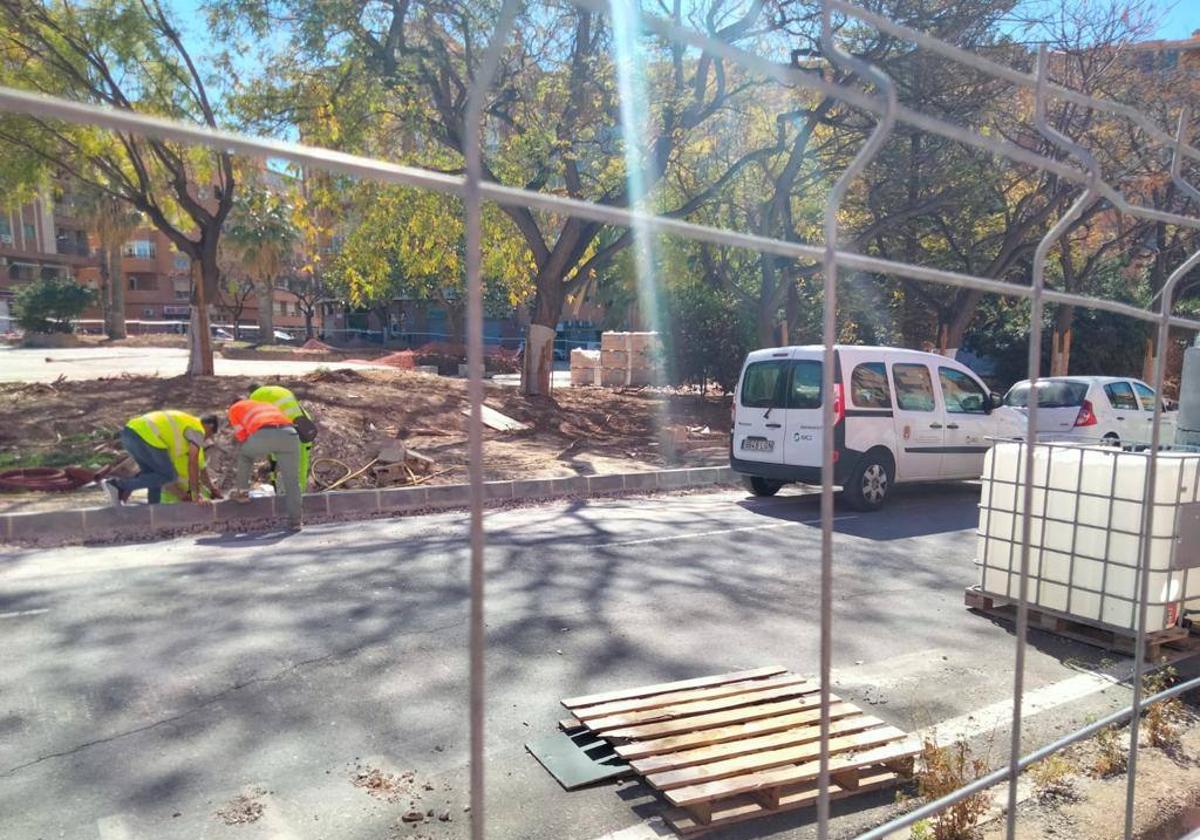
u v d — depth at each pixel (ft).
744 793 10.54
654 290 66.64
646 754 10.87
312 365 85.40
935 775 10.34
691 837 9.80
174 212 57.88
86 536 23.71
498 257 61.41
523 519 27.45
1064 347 72.90
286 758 11.39
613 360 78.79
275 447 25.22
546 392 54.44
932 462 31.37
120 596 18.02
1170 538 13.25
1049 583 16.37
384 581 19.42
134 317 185.37
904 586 20.20
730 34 42.50
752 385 31.76
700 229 4.82
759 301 58.44
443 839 9.66
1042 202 62.80
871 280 70.08
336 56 43.70
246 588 18.71
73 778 10.78
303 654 14.90
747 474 32.17
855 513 29.63
